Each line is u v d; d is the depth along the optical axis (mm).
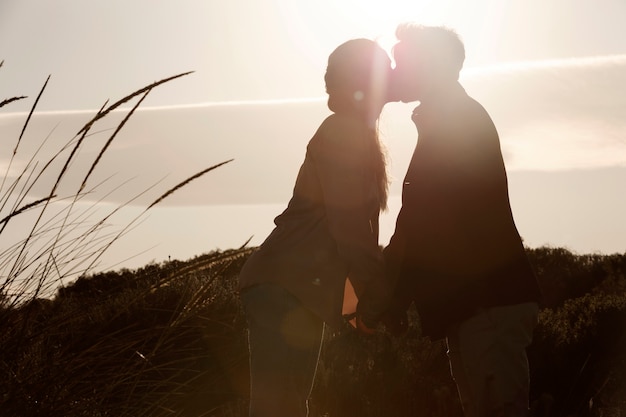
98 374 3477
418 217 4094
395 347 7324
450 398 6461
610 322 9289
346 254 3383
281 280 3393
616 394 7074
